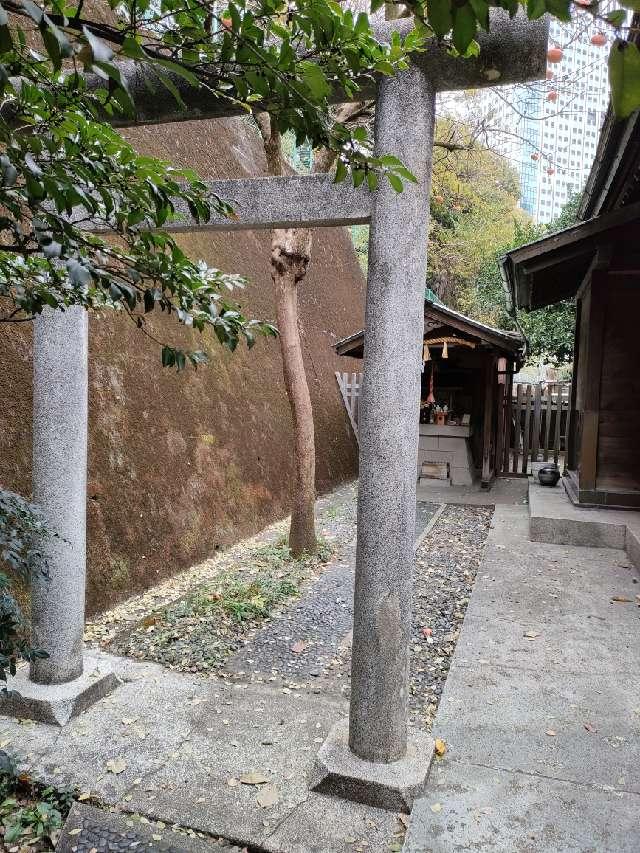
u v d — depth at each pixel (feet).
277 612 14.57
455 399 33.09
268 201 8.08
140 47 3.21
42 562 7.64
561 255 20.89
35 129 3.97
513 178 55.21
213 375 23.71
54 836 7.29
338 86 7.41
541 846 6.72
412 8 3.26
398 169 4.35
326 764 7.86
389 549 7.64
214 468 21.20
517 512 25.09
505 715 9.55
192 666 11.67
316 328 38.40
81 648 10.27
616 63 2.51
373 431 7.61
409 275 7.42
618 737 8.95
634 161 15.66
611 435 21.89
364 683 7.83
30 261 5.95
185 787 8.02
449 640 12.86
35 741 8.99
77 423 9.82
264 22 3.89
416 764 7.89
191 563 18.11
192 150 29.45
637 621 13.48
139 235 4.64
